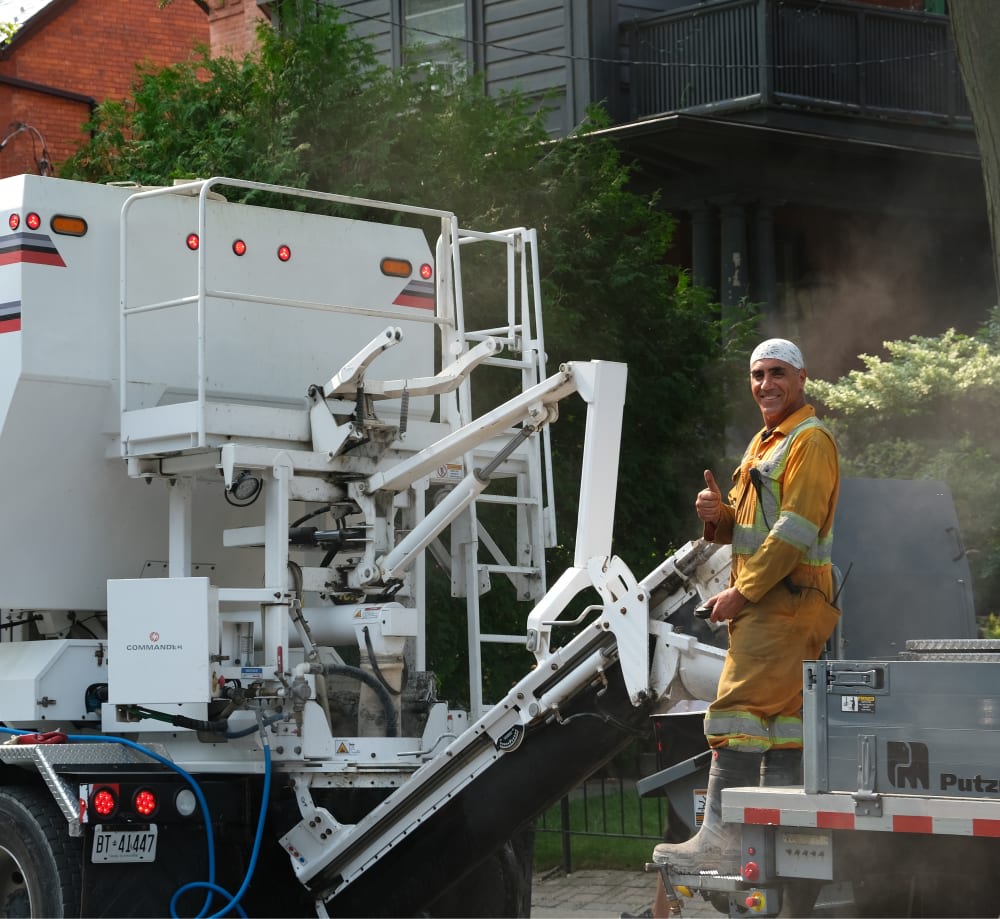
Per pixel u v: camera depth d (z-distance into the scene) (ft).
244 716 26.27
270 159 45.60
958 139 71.82
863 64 69.21
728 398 51.83
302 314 30.42
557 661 24.20
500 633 43.09
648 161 67.41
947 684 18.81
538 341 31.01
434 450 26.78
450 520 27.40
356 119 46.47
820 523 21.35
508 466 30.60
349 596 27.50
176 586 25.52
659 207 69.62
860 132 69.05
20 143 80.74
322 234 30.91
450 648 40.96
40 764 25.08
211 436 26.32
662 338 49.24
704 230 68.85
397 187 45.80
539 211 47.34
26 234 27.09
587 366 25.40
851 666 19.48
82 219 27.81
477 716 28.73
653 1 72.38
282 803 26.78
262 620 26.32
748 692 21.47
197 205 29.32
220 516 29.89
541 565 30.27
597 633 24.14
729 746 21.52
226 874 26.17
